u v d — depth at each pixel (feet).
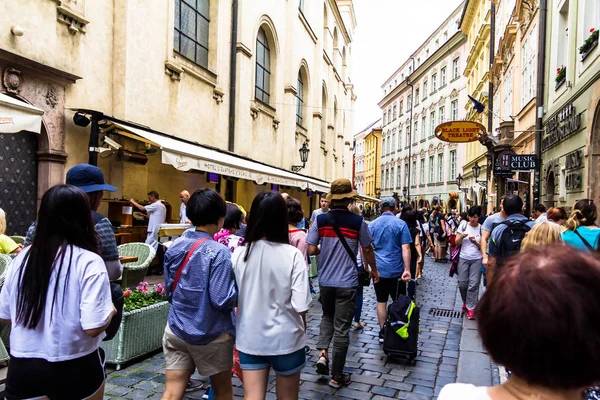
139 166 33.83
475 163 97.55
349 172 120.37
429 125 153.07
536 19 49.90
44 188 25.17
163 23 35.27
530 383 3.23
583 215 14.14
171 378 9.53
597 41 29.43
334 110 104.78
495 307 3.30
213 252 9.19
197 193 9.70
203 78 41.37
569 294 3.02
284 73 65.05
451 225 55.26
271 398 13.39
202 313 9.06
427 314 24.94
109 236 9.28
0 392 11.70
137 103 32.35
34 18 24.04
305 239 16.79
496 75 81.41
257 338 9.18
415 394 13.82
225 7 46.16
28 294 6.91
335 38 104.17
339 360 14.26
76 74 27.22
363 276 15.66
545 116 44.68
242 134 49.52
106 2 29.71
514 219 16.66
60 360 6.89
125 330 14.88
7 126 16.88
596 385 3.10
